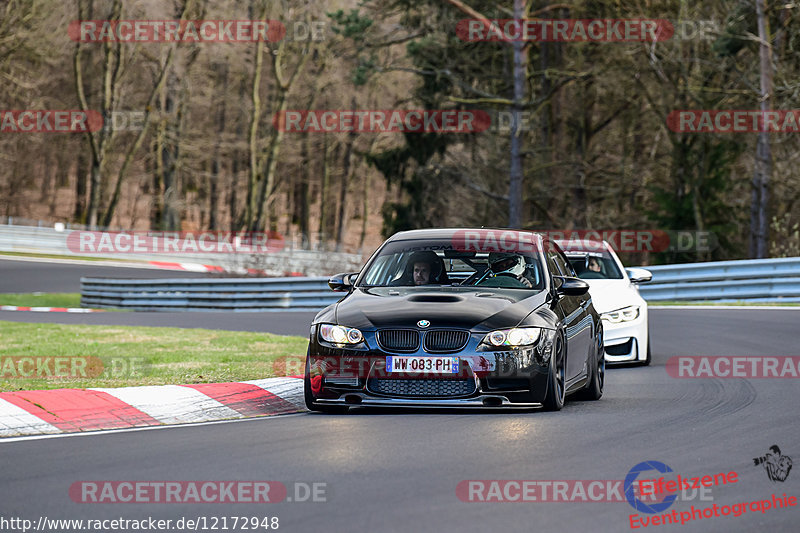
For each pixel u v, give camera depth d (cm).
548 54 16138
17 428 3091
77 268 16912
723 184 15362
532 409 3444
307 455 2622
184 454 2666
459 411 3412
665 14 14938
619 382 4362
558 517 2008
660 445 2756
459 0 15175
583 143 17000
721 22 14338
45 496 2205
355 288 3641
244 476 2378
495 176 16288
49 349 5259
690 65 15588
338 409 3469
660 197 15300
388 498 2150
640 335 4897
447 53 15688
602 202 17038
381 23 15112
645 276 5238
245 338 5966
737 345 5631
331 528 1927
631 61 15088
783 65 13738
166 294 11175
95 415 3300
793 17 13350
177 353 5025
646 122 17112
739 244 15362
